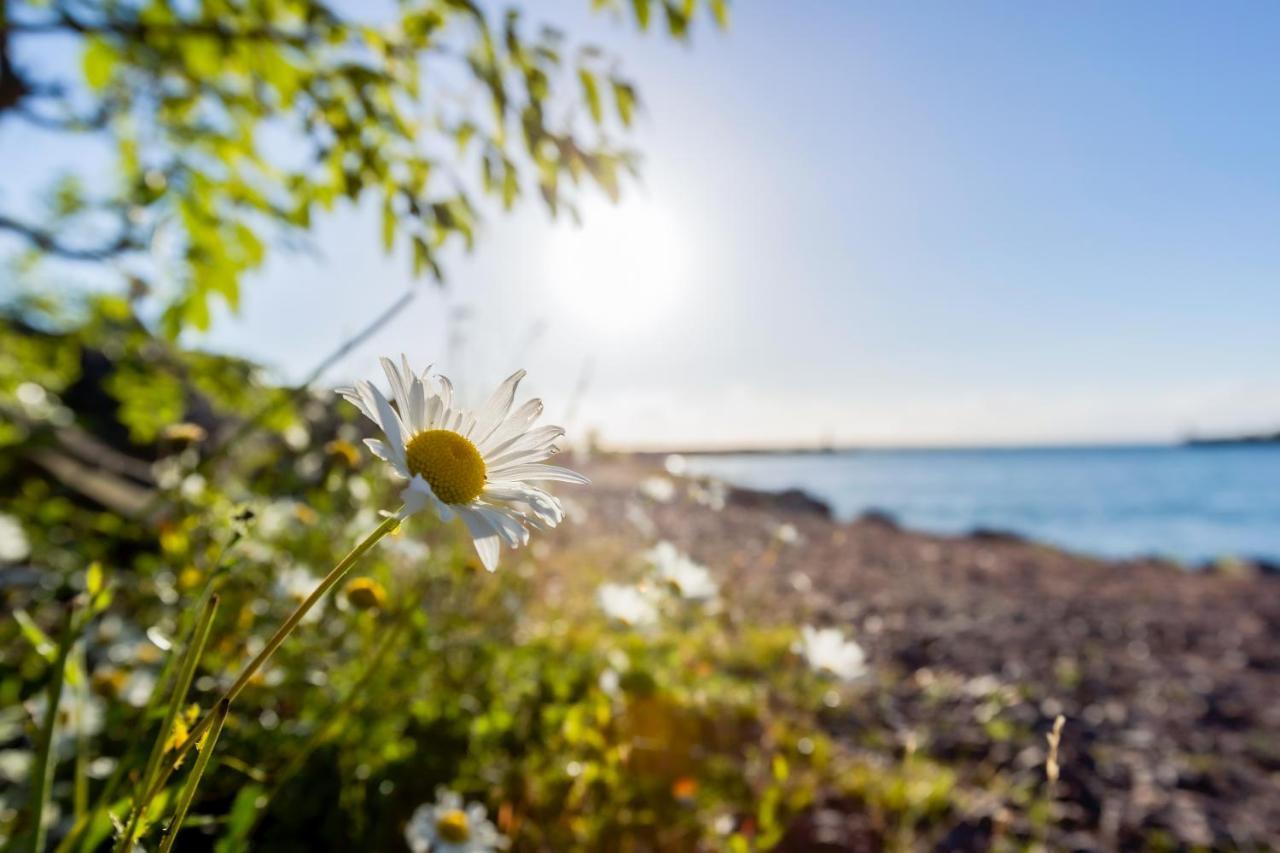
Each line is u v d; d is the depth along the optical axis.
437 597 2.92
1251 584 17.61
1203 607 13.19
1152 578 18.02
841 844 2.96
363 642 2.30
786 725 3.76
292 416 3.22
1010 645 8.07
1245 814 4.25
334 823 2.09
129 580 2.68
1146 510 43.00
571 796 2.42
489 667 2.95
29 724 1.58
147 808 0.91
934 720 4.98
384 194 3.04
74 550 3.20
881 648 7.21
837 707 4.61
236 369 3.48
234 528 1.12
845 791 3.46
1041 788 4.17
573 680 3.18
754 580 5.68
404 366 1.07
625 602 3.03
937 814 3.52
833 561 13.55
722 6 2.90
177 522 2.46
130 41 3.27
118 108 3.82
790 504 20.08
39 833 1.10
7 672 2.14
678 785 2.89
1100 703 6.18
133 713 2.04
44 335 4.41
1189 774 4.76
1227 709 6.45
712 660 4.36
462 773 2.50
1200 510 43.00
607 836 2.49
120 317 4.17
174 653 1.26
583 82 3.01
